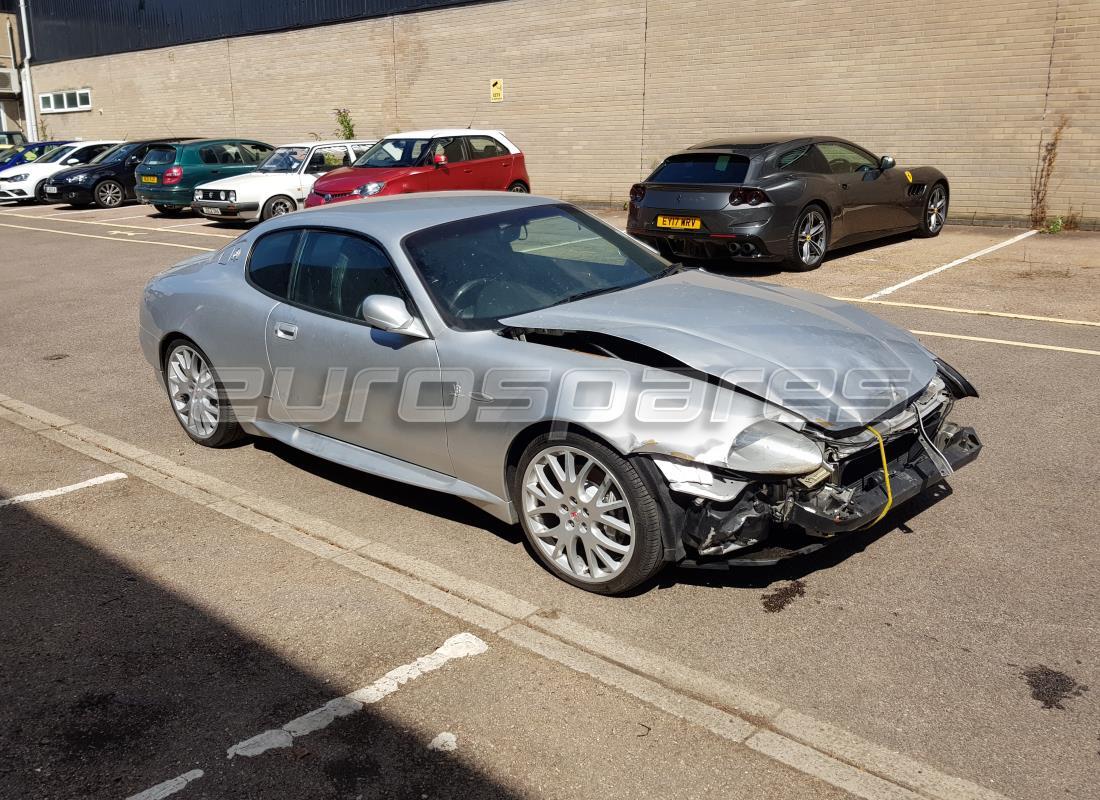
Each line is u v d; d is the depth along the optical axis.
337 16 21.84
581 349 3.89
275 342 4.65
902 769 2.63
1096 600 3.48
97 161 22.05
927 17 13.33
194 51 25.95
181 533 4.27
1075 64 12.23
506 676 3.11
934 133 13.62
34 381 6.99
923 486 3.71
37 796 2.60
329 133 23.02
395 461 4.30
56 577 3.86
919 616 3.42
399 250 4.22
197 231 16.59
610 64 17.20
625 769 2.65
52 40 31.03
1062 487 4.48
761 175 9.62
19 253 14.29
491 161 15.52
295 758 2.73
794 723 2.84
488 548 4.06
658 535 3.39
